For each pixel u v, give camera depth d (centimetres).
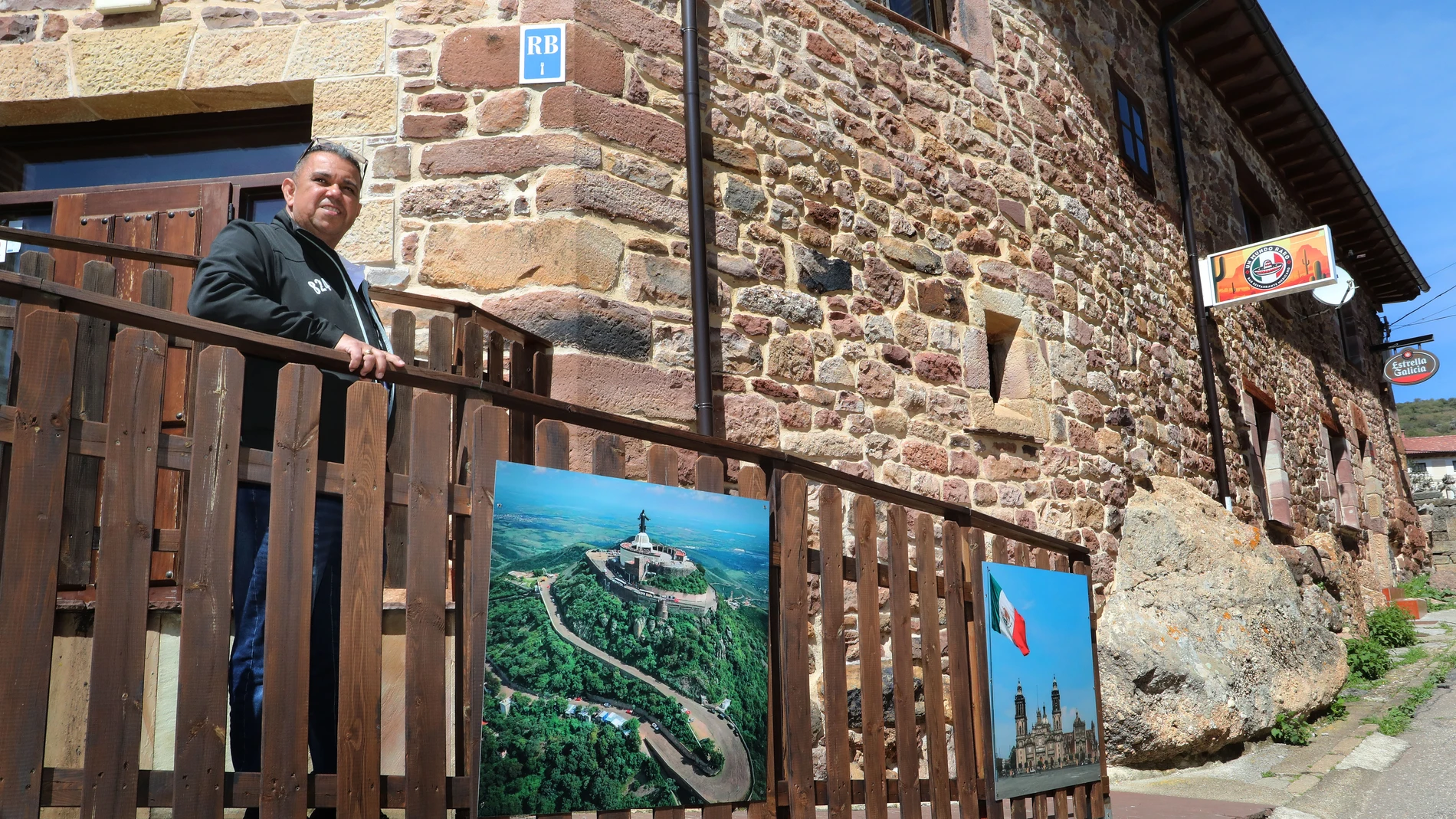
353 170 267
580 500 240
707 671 254
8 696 174
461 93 436
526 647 225
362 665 210
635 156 449
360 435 216
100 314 193
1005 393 625
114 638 184
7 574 175
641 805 237
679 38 479
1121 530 673
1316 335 1305
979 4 659
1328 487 1188
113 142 462
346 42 439
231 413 203
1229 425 908
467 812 219
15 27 444
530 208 423
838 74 551
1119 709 546
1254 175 1127
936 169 595
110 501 187
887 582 318
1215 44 993
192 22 444
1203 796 490
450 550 293
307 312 246
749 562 268
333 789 205
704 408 441
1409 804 465
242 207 444
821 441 493
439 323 324
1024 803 346
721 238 475
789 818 270
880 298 542
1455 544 1730
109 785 180
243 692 220
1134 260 782
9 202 441
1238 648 632
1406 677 803
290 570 203
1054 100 709
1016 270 633
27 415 181
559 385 405
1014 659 353
